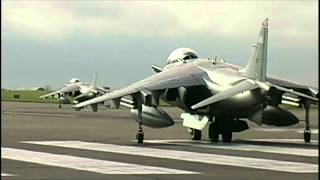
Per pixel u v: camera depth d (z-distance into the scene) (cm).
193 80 2892
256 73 2697
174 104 3116
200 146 2536
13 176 1490
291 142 2852
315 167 1741
